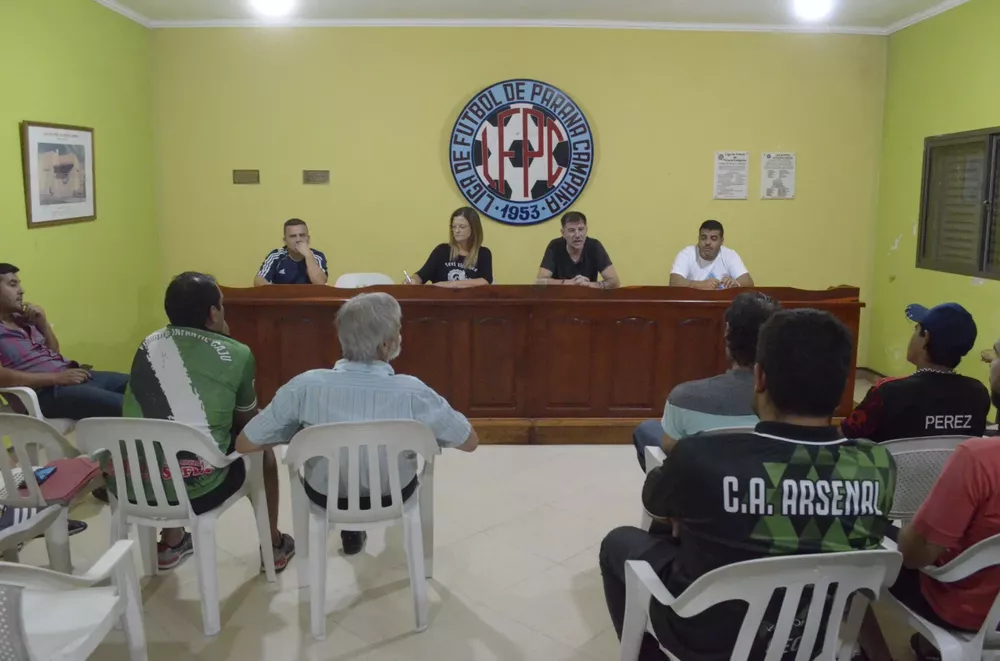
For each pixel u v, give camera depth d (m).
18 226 3.85
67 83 4.27
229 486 2.32
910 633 2.26
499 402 3.97
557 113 5.37
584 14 5.12
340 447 2.11
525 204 5.45
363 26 5.25
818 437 1.39
